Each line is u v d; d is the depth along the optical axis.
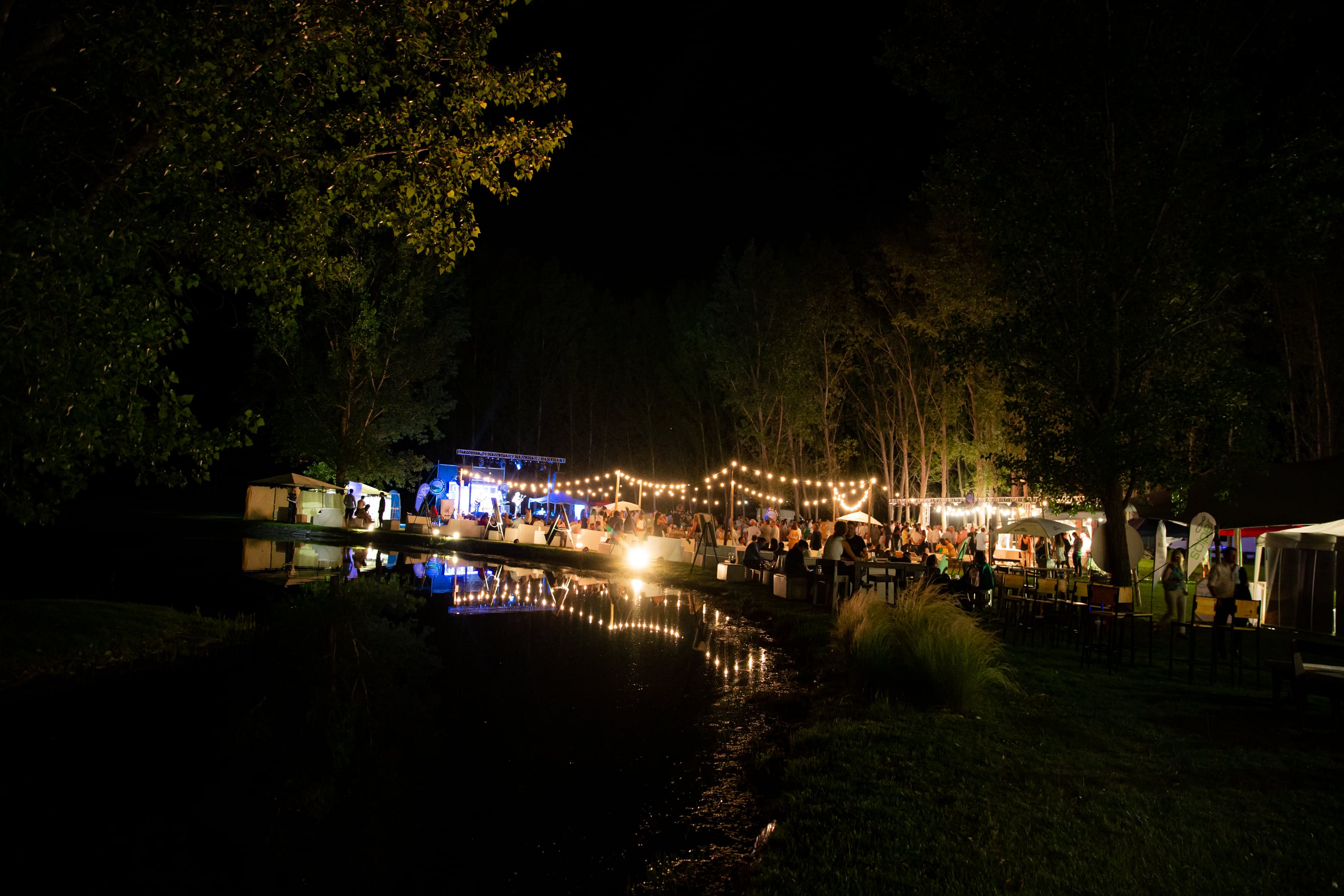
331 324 41.72
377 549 34.00
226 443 9.73
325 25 9.68
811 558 23.16
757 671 12.33
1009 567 22.69
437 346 44.41
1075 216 15.83
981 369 34.53
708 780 7.54
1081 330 15.77
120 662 12.12
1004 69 16.50
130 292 8.75
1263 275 15.83
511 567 29.30
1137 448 15.05
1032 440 16.80
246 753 8.43
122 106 8.83
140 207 8.98
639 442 59.75
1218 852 5.20
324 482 43.78
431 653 13.61
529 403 58.97
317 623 15.95
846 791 6.33
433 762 8.13
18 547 27.89
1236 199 15.22
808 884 4.80
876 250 40.62
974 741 7.62
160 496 59.78
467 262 59.78
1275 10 15.30
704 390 54.41
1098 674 10.88
